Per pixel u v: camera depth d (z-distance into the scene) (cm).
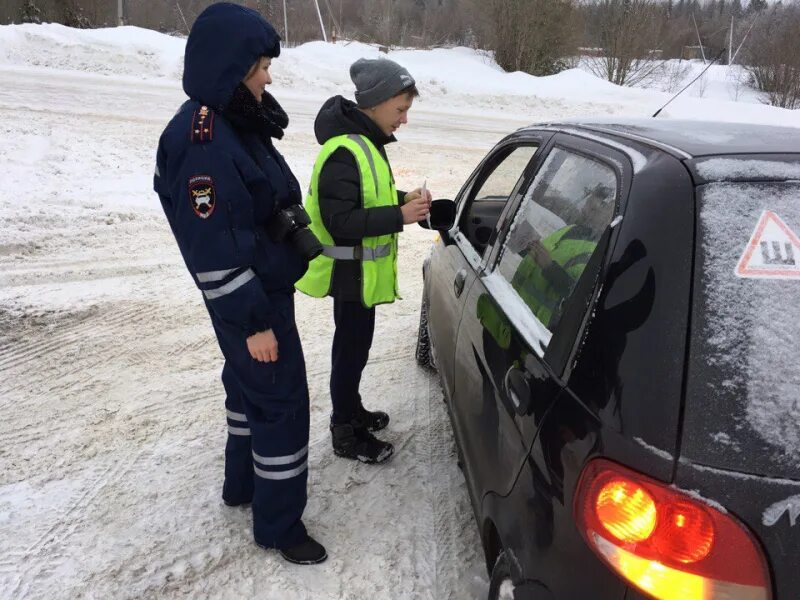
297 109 1275
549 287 185
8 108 1025
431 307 338
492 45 2098
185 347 414
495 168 308
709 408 125
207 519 268
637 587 124
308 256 215
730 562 118
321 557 246
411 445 323
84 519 264
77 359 392
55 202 645
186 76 197
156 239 593
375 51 1969
